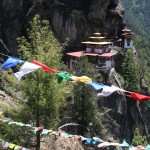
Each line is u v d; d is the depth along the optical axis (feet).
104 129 193.57
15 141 110.93
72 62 273.75
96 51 281.95
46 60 111.86
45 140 129.70
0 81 150.51
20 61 64.08
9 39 265.75
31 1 279.28
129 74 295.07
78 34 297.53
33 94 113.50
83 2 300.40
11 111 117.80
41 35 123.85
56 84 113.60
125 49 316.60
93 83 59.00
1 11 268.62
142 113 296.71
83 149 144.56
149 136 298.56
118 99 261.85
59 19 287.48
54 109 115.44
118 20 318.45
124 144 68.59
